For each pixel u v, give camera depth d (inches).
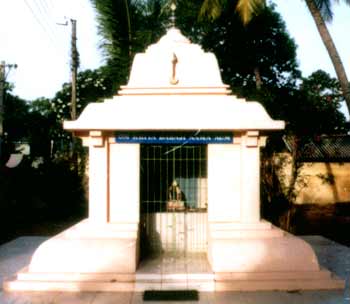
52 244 315.9
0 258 415.2
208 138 344.5
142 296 291.0
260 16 806.5
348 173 975.0
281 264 309.9
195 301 280.7
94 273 307.7
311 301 280.5
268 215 599.5
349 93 485.1
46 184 791.7
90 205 340.8
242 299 285.0
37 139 872.9
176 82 354.0
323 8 569.3
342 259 406.0
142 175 371.2
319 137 635.5
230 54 871.1
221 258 309.7
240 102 348.5
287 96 651.5
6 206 841.5
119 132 343.3
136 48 547.5
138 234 336.5
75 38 846.5
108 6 522.0
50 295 293.3
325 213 844.0
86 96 1015.6
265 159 604.7
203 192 373.1
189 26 758.5
